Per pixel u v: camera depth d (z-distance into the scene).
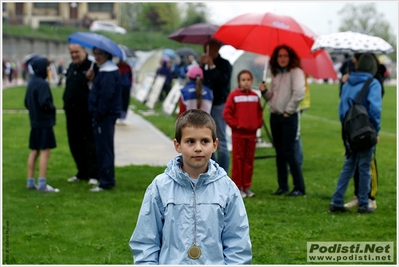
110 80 9.91
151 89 28.91
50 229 8.00
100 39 9.97
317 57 11.55
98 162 10.31
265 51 10.35
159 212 4.12
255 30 10.45
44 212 8.82
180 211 4.09
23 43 60.31
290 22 10.00
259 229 8.02
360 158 8.69
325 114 25.42
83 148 11.05
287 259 6.96
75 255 7.05
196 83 9.77
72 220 8.45
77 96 10.73
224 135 10.24
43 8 71.44
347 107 8.65
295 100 9.62
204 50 10.41
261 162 13.22
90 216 8.64
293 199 9.73
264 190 10.47
